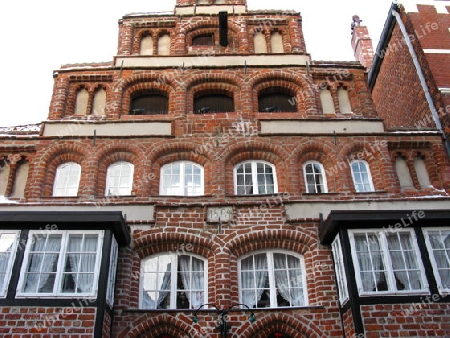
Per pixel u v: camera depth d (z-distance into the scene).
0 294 11.52
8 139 15.49
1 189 14.84
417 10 19.16
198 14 19.53
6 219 12.34
